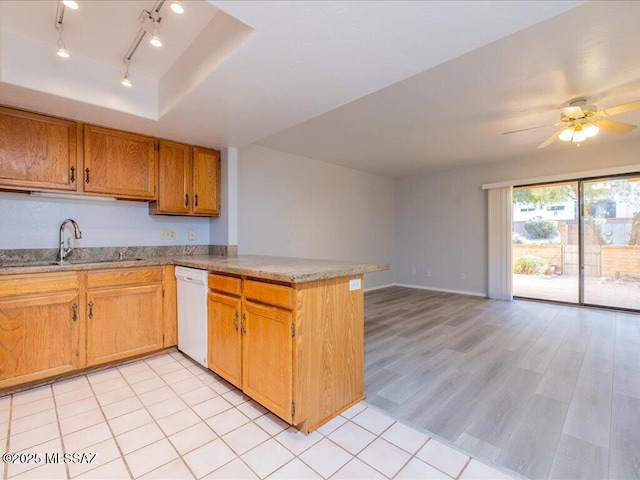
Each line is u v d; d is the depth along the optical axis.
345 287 1.93
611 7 1.67
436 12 1.29
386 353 2.86
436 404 2.01
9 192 2.42
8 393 2.08
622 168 4.07
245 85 1.93
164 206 2.97
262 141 4.07
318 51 1.57
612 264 4.38
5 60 1.85
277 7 1.26
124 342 2.52
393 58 1.64
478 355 2.81
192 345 2.55
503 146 4.33
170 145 3.02
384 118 3.29
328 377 1.81
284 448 1.58
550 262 5.00
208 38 1.80
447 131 3.70
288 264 2.21
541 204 5.09
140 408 1.93
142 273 2.61
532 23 1.37
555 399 2.05
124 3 1.64
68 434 1.67
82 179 2.50
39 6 1.66
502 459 1.51
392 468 1.45
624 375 2.38
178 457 1.51
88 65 2.16
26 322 2.10
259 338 1.85
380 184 6.33
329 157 4.89
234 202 3.38
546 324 3.74
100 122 2.52
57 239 2.65
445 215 5.90
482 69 2.33
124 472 1.41
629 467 1.45
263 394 1.83
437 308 4.55
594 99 2.84
